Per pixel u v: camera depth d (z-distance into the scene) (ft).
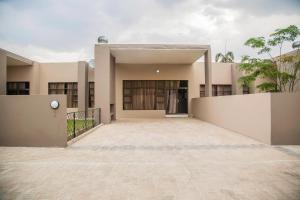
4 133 21.15
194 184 12.11
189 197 10.64
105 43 40.24
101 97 39.52
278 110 21.47
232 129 30.01
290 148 20.08
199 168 14.70
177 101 53.62
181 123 39.27
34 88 50.88
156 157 17.33
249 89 51.01
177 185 11.99
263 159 16.69
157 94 53.16
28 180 12.75
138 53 43.32
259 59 33.88
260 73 34.17
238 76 51.52
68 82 52.70
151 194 10.94
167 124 37.93
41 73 52.90
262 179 12.77
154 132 29.27
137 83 53.06
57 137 20.81
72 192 11.20
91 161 16.34
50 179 12.88
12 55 42.80
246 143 22.22
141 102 52.90
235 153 18.44
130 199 10.45
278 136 21.40
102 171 14.17
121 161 16.30
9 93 51.44
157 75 52.85
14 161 16.37
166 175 13.44
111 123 39.91
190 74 53.16
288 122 21.39
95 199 10.47
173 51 42.01
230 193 11.03
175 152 18.83
